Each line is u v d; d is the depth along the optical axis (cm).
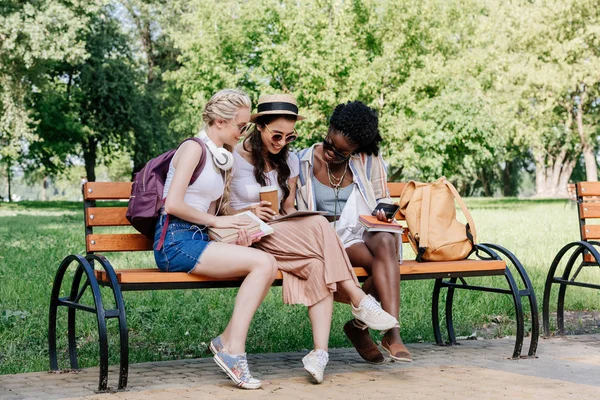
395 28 2683
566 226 1655
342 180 456
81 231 1512
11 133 3073
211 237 392
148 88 3575
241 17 2680
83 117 3506
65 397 348
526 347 498
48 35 2592
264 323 573
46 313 613
